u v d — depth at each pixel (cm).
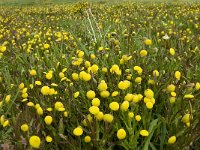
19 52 48
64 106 24
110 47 43
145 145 20
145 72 29
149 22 73
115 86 27
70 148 21
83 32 62
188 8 128
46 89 25
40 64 39
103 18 99
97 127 21
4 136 24
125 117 22
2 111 26
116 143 21
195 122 22
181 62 36
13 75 35
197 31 66
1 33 77
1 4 294
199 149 22
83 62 33
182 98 24
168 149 20
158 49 41
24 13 168
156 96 26
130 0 237
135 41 47
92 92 23
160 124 23
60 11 157
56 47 45
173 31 59
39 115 22
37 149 19
